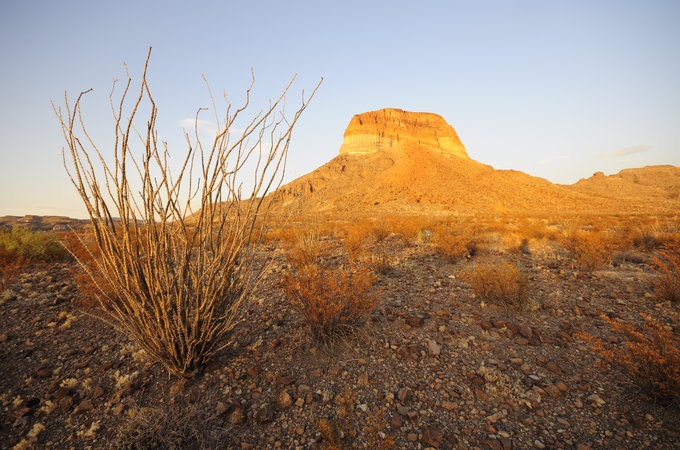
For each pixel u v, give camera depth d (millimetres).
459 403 2926
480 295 5215
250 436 2586
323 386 3119
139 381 3221
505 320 4520
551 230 14117
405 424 2689
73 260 8914
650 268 6367
